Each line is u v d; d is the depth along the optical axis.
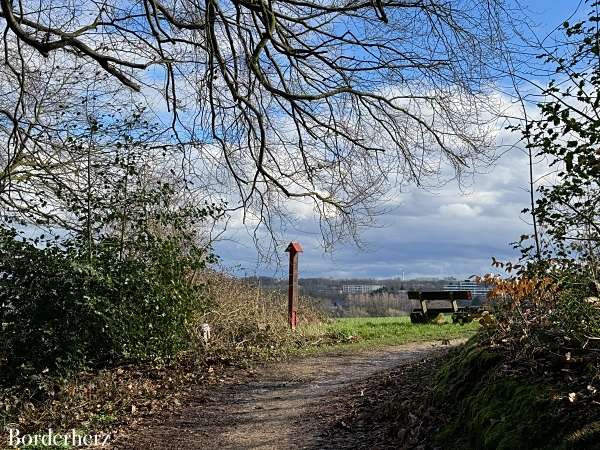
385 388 8.32
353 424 7.03
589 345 5.17
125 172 12.89
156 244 12.81
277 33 8.85
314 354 13.62
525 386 5.02
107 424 8.26
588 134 5.27
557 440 4.22
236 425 7.86
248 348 13.66
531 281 6.39
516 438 4.52
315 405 8.46
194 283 14.19
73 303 11.20
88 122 12.55
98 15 7.72
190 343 13.03
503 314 6.73
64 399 9.48
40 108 12.07
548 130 5.54
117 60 7.21
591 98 5.33
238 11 8.65
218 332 14.19
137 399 9.55
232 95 8.41
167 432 7.77
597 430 4.02
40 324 10.98
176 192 13.09
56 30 7.38
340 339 15.80
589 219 5.64
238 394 9.89
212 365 12.15
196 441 7.25
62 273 11.27
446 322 19.03
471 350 6.60
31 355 10.73
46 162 12.44
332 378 10.61
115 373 11.16
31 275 11.18
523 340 5.80
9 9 6.61
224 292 15.91
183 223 13.40
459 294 18.88
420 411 6.35
